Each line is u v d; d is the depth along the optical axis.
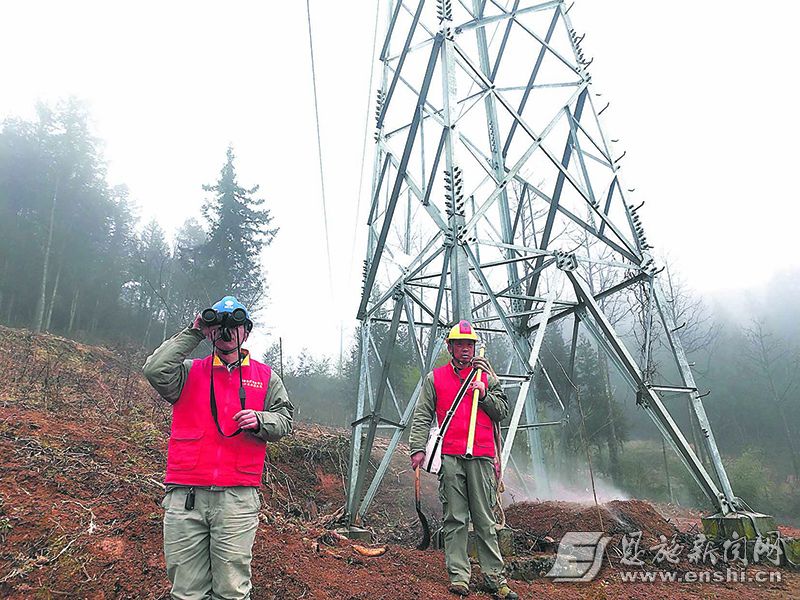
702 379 28.44
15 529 3.95
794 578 5.31
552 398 13.81
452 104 6.37
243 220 33.62
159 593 3.47
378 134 8.43
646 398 6.82
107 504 4.59
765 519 6.16
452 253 6.04
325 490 9.05
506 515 6.70
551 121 7.42
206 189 34.34
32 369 10.97
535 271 8.02
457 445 4.08
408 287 7.39
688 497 16.38
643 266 7.45
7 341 14.11
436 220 6.55
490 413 4.20
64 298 31.72
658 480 18.34
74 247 34.06
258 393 2.99
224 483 2.68
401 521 8.09
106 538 4.01
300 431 11.55
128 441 6.79
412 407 6.90
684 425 26.27
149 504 4.76
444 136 6.39
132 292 39.09
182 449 2.74
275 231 34.97
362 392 7.79
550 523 6.17
